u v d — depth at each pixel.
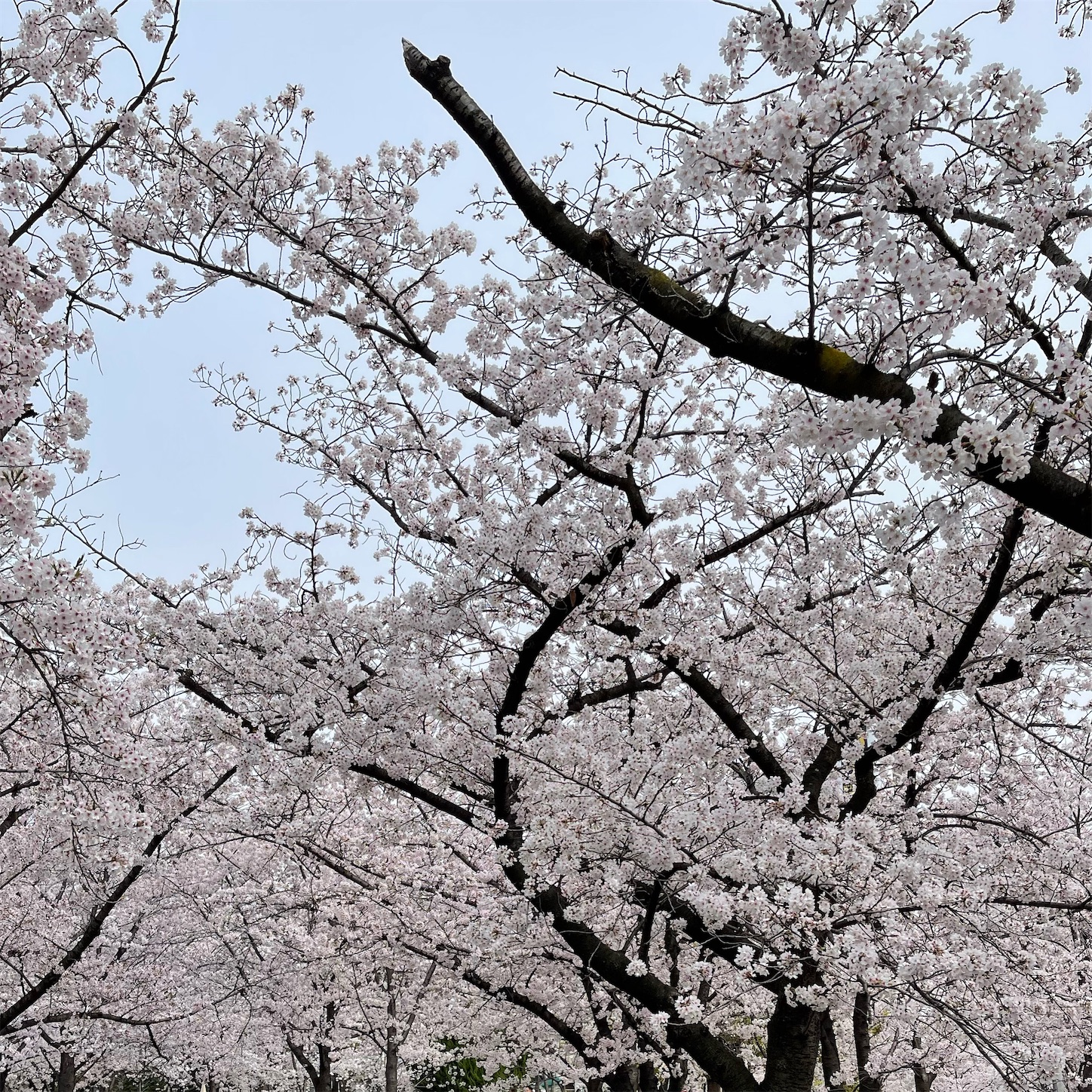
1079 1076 8.78
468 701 6.67
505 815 7.11
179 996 13.21
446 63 3.63
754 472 7.25
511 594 7.05
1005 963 6.72
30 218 4.66
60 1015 11.12
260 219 5.93
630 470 6.78
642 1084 9.15
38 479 3.66
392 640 7.20
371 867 10.00
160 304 7.14
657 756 6.48
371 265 6.36
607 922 9.16
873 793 6.59
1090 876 7.29
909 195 3.24
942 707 6.93
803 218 3.25
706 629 6.99
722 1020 10.21
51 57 4.62
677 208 4.34
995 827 7.97
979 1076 10.92
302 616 7.37
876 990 5.68
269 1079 18.38
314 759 7.07
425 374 7.54
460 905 9.32
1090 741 7.73
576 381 6.17
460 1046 16.59
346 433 7.35
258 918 11.54
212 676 7.36
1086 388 3.05
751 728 7.91
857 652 7.20
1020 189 4.04
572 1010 9.91
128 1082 18.91
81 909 10.98
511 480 6.89
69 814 5.46
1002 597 6.74
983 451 2.97
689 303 3.32
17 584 3.65
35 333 4.21
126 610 6.96
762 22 3.15
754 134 2.83
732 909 5.05
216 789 9.06
